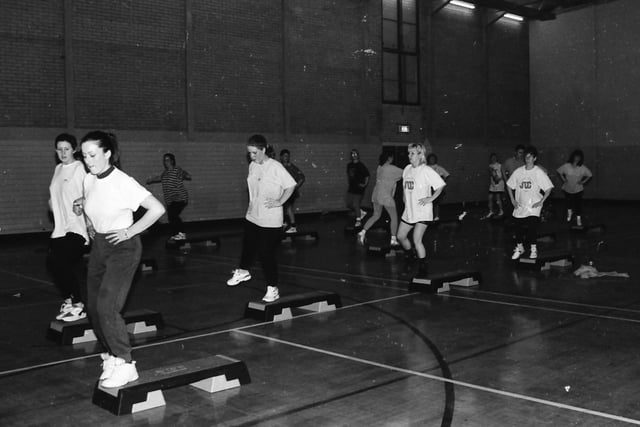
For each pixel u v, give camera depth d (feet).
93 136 13.75
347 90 70.74
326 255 39.37
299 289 28.25
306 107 67.36
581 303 24.67
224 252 41.73
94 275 14.47
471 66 82.43
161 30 56.65
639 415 13.33
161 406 14.24
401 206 44.47
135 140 55.42
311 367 16.98
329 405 14.15
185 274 32.78
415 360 17.52
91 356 18.42
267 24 63.77
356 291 27.71
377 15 72.43
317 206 68.64
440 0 77.51
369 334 20.42
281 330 21.13
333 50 69.21
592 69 82.12
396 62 75.66
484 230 53.47
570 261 34.42
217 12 60.18
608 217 62.34
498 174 62.39
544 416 13.32
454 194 81.61
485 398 14.46
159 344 19.58
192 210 59.52
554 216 63.52
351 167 52.54
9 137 49.06
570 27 83.92
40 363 17.72
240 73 62.08
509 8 78.64
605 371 16.33
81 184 19.98
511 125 86.94
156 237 50.96
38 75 50.21
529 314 22.93
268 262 23.15
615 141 80.48
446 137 80.38
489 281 29.73
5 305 25.67
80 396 14.98
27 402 14.64
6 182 49.11
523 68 87.97
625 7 78.59
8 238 49.29
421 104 77.71
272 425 13.07
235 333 20.80
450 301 25.36
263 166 23.45
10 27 48.80
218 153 60.85
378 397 14.62
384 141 74.18
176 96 57.98
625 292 26.66
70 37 51.44
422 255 28.09
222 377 15.26
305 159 67.36
